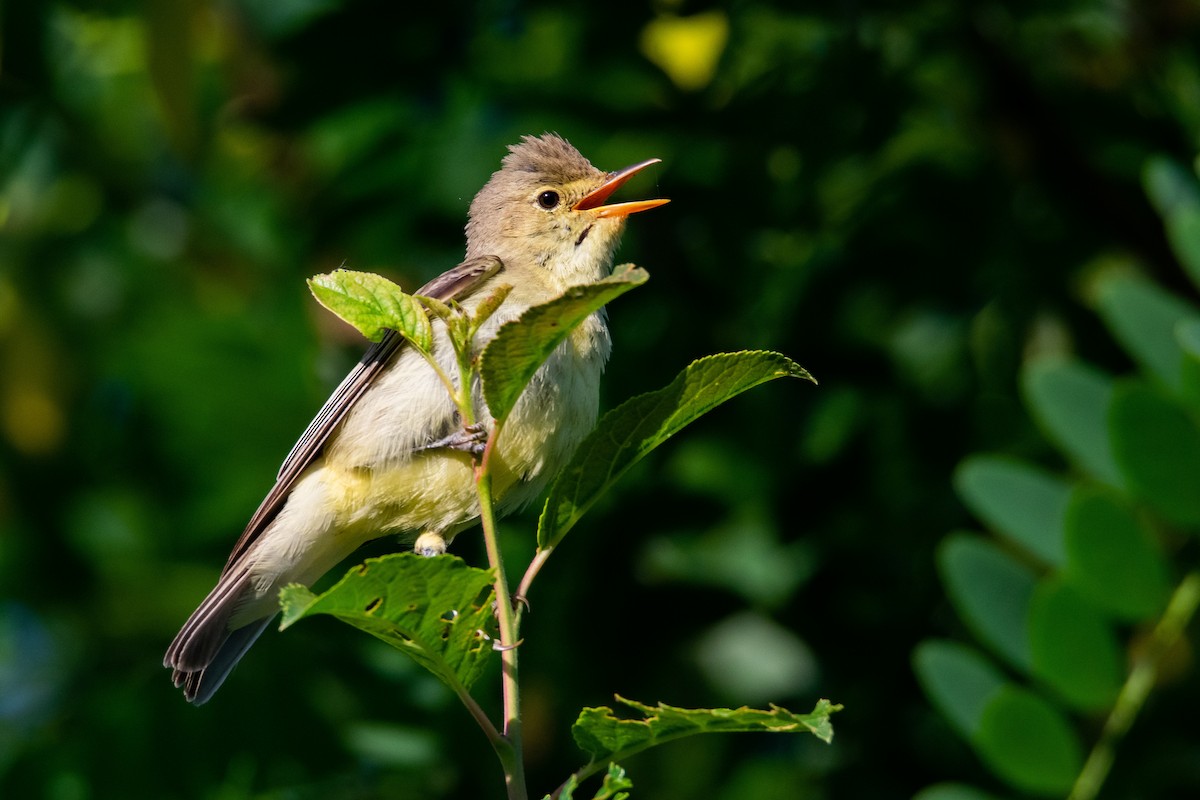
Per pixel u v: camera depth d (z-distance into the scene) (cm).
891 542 1084
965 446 1092
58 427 1250
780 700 1073
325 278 591
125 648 1169
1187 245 897
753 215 1120
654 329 1120
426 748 1008
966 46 1145
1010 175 1162
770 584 1095
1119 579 827
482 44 1141
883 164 1148
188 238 1277
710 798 1086
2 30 1093
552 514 606
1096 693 828
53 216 1267
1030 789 828
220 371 1235
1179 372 856
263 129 1147
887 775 1041
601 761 554
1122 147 1187
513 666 552
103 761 960
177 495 1227
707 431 1100
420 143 1142
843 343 1104
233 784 969
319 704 992
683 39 1118
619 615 1071
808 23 1120
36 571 1223
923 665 848
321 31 1107
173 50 1070
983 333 1119
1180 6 1194
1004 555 862
